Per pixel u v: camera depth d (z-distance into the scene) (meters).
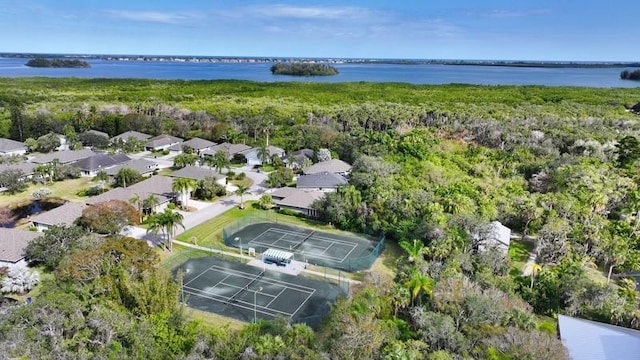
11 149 113.94
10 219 75.81
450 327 41.12
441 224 62.34
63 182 96.31
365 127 144.88
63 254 55.34
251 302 51.75
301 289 55.00
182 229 72.31
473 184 84.25
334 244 68.56
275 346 38.31
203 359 36.91
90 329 38.88
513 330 39.59
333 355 37.97
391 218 70.94
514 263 62.28
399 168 94.81
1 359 33.00
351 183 88.50
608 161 104.94
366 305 44.53
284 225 75.88
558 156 105.81
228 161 107.88
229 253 64.50
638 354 38.44
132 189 81.50
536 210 71.56
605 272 61.44
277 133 138.00
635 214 73.69
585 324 42.91
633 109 170.00
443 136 129.25
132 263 48.66
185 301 49.69
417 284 46.91
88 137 126.44
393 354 37.31
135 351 37.41
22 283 51.38
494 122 138.38
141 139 129.75
